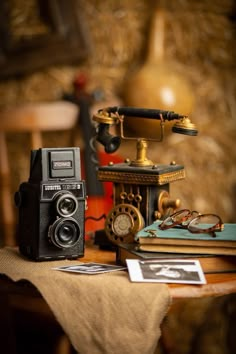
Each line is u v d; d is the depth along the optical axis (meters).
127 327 1.46
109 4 3.32
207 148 3.29
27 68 3.23
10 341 2.17
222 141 3.33
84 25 3.27
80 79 2.99
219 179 3.29
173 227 1.73
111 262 1.75
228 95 3.41
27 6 3.24
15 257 1.79
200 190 3.26
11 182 3.22
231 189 3.31
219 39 3.40
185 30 3.36
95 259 1.79
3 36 3.20
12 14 3.23
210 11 3.41
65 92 3.15
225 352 3.01
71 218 1.73
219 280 1.58
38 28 3.25
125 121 3.05
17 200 1.80
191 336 3.01
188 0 3.38
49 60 3.24
